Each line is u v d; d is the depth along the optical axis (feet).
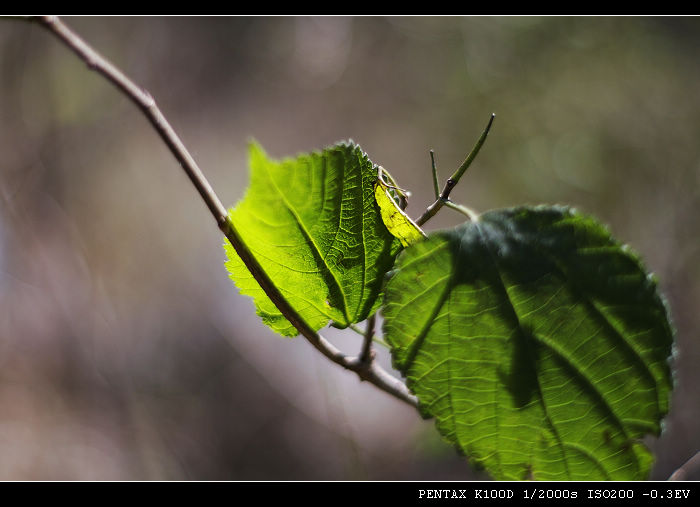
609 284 2.36
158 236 21.02
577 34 20.04
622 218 17.99
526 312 2.37
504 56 21.43
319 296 2.53
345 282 2.50
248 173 2.12
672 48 18.85
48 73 18.83
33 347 16.37
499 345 2.38
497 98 21.27
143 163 21.90
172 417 16.94
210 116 25.14
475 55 22.21
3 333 16.16
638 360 2.36
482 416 2.42
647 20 19.21
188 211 22.16
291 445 16.83
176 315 19.75
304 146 25.64
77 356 16.29
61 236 17.61
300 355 19.16
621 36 19.48
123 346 17.10
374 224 2.39
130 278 19.81
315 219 2.31
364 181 2.31
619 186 18.34
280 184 2.19
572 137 19.47
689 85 18.42
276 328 2.72
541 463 2.45
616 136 18.76
